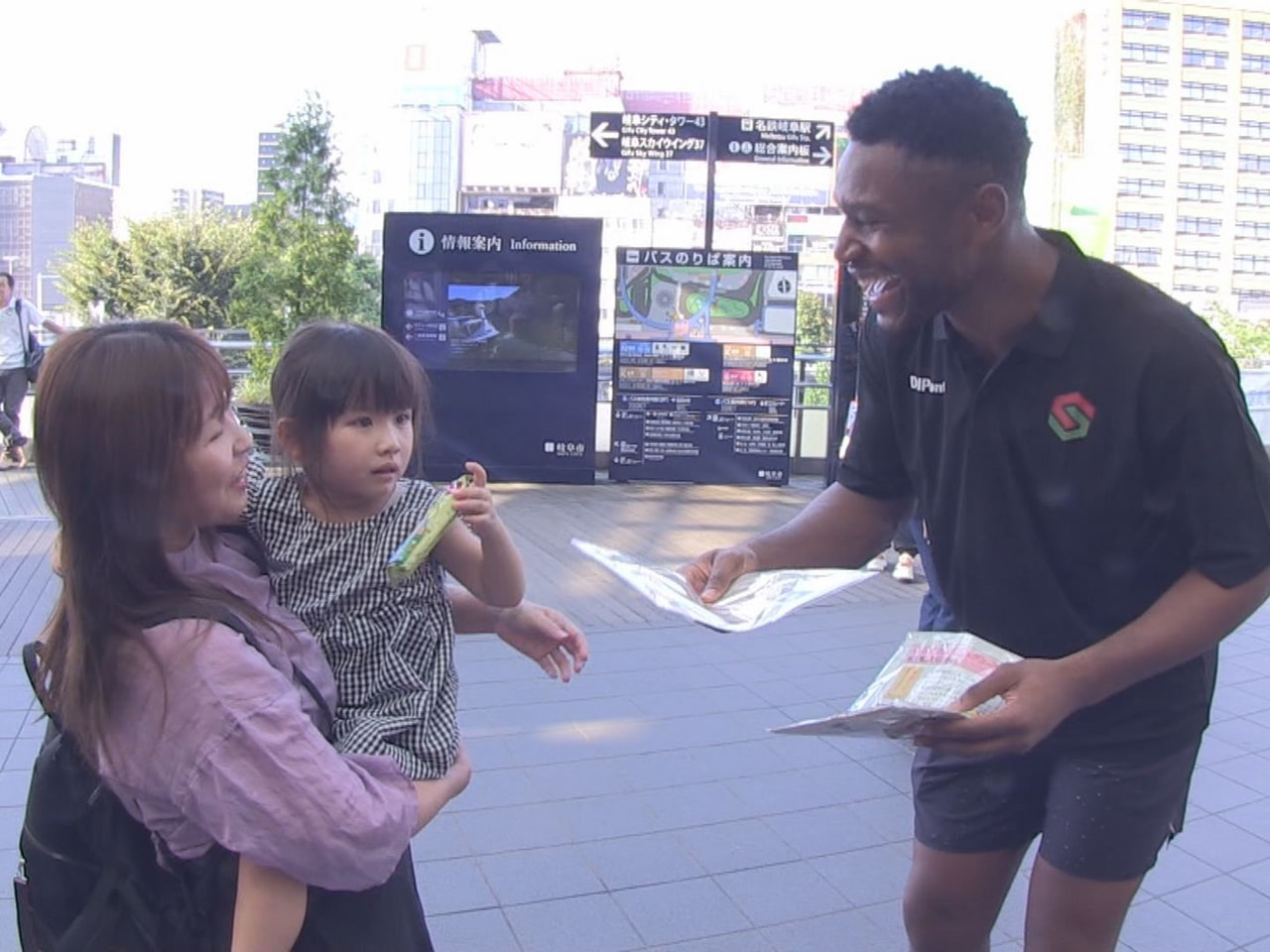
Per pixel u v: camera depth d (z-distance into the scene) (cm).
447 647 187
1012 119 182
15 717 464
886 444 239
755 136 1178
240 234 4191
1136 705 203
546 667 215
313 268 1285
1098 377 189
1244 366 1398
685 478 1140
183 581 150
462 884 352
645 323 1122
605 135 1181
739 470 1139
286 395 180
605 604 680
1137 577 199
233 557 176
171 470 146
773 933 331
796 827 396
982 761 219
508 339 1105
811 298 2800
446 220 1084
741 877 361
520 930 328
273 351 1222
